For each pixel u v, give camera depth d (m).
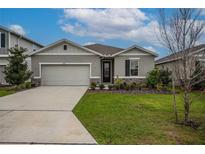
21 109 10.49
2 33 24.09
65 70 23.83
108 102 12.57
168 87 18.95
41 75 23.80
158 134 7.11
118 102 12.59
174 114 9.80
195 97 13.20
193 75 9.09
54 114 9.48
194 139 6.84
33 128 7.50
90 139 6.53
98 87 21.42
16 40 25.48
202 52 8.90
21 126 7.72
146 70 23.52
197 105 11.91
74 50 23.70
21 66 20.62
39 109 10.51
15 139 6.52
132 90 19.33
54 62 23.69
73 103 12.24
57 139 6.53
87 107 11.02
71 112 9.88
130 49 23.48
